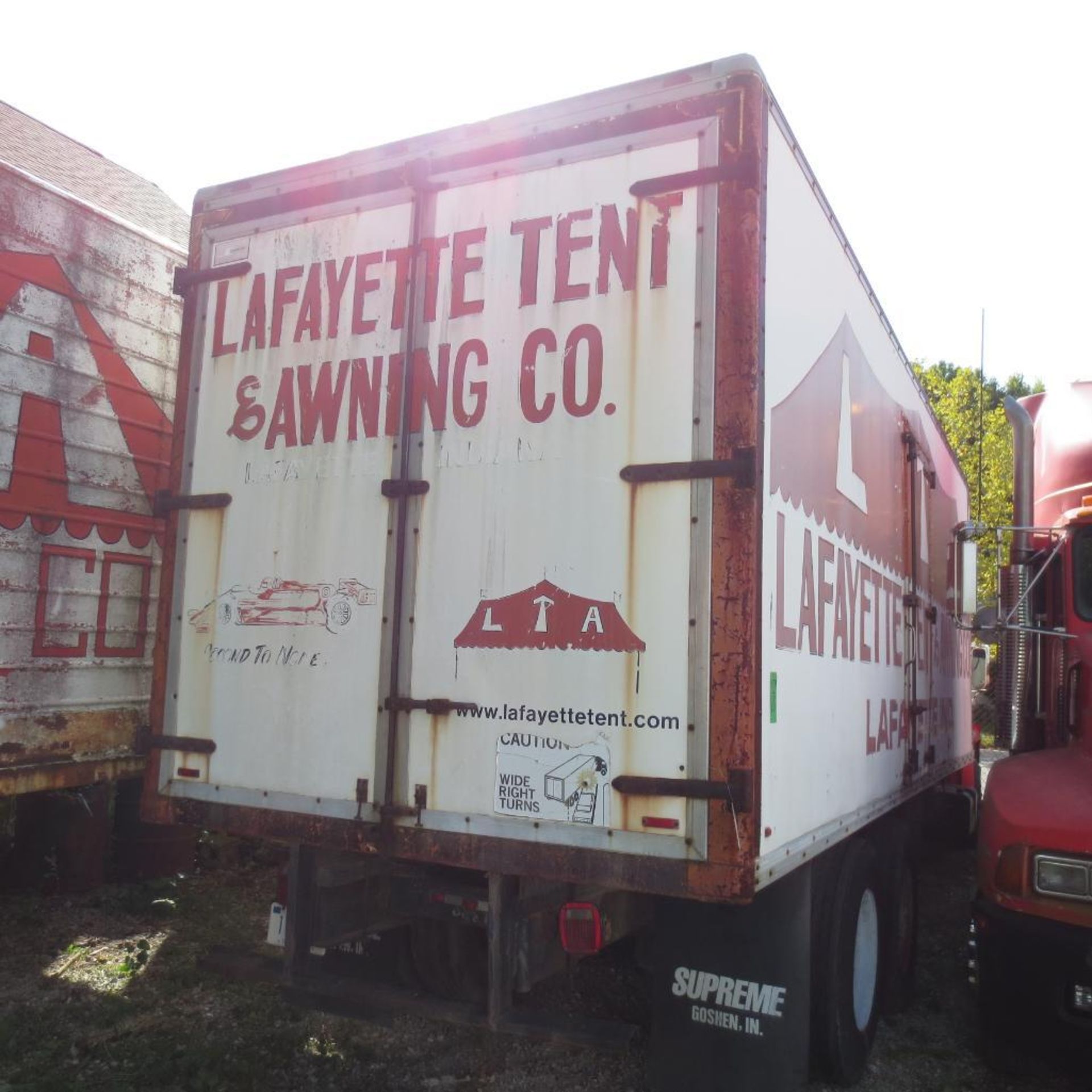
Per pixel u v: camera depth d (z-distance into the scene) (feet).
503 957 10.90
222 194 14.07
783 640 11.08
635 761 10.21
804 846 11.56
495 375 11.60
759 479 10.24
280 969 12.24
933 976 18.98
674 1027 11.61
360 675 11.96
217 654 13.09
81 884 21.04
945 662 24.86
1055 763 15.01
